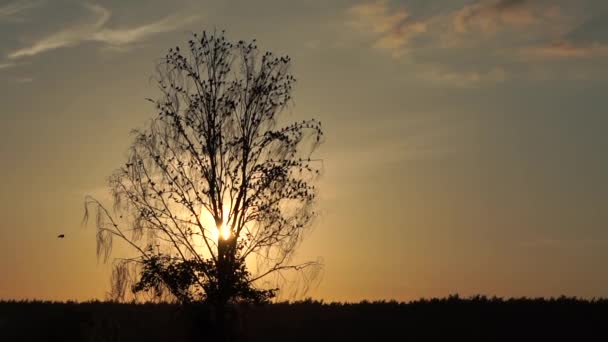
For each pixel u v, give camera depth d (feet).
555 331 158.51
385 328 163.63
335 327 163.73
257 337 150.71
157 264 110.63
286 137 116.26
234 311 112.16
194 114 116.67
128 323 122.62
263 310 122.62
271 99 117.19
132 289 110.83
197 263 111.45
